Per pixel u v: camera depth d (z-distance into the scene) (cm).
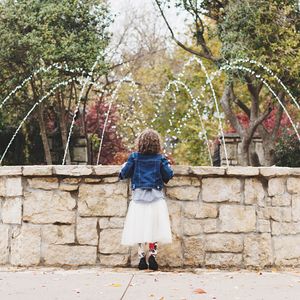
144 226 597
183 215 636
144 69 2670
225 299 470
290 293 499
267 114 1708
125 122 2325
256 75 1499
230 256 638
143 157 610
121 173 612
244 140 1753
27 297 473
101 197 635
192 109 2373
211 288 517
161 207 602
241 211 642
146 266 621
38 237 636
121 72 2645
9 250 641
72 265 633
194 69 2419
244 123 2362
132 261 632
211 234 638
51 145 2058
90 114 2369
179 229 635
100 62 1830
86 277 569
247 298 476
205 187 639
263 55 1533
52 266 634
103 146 2388
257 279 569
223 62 1672
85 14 1831
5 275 581
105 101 2388
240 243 640
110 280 552
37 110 1917
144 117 2422
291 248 660
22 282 541
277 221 653
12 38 1739
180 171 633
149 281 548
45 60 1805
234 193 643
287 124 2167
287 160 1873
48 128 2141
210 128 2294
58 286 521
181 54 2503
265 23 1588
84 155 2062
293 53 1556
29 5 1784
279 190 656
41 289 507
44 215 637
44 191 638
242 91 2255
